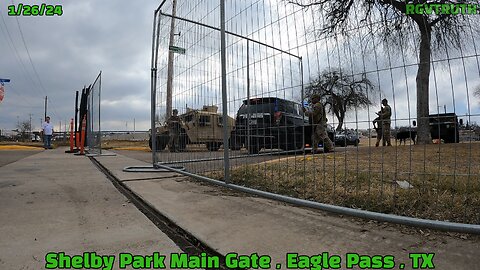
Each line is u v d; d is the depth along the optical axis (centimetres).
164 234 224
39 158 866
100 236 217
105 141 2359
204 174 457
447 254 183
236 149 548
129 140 2470
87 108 1278
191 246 211
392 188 312
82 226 238
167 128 621
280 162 475
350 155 546
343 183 347
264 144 504
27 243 203
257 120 513
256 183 387
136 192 356
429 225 221
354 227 234
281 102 499
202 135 569
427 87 267
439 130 285
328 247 196
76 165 664
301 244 202
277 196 315
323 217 260
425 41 296
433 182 323
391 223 238
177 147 612
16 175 495
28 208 287
